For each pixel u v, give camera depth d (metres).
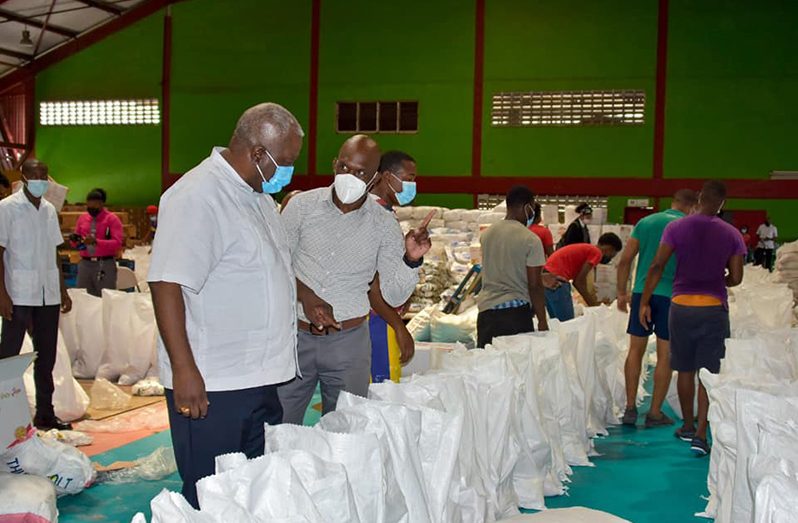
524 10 16.31
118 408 5.37
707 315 4.38
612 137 16.05
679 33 15.74
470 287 6.84
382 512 2.02
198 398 2.20
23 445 3.39
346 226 2.96
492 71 16.48
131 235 13.97
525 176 16.39
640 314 4.79
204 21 17.67
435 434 2.44
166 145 17.95
